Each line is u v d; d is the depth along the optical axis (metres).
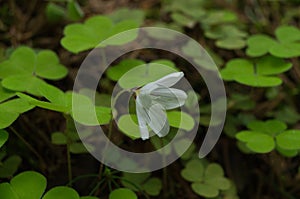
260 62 0.39
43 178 0.33
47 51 0.38
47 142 0.38
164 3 0.43
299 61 0.42
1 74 0.37
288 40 0.39
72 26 0.38
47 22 0.41
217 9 0.44
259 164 0.39
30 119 0.38
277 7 0.45
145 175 0.36
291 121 0.40
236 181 0.38
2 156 0.35
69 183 0.36
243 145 0.38
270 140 0.36
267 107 0.40
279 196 0.38
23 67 0.37
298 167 0.39
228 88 0.40
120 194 0.34
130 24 0.38
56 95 0.34
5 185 0.33
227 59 0.41
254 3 0.44
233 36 0.41
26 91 0.36
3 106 0.34
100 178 0.36
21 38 0.41
